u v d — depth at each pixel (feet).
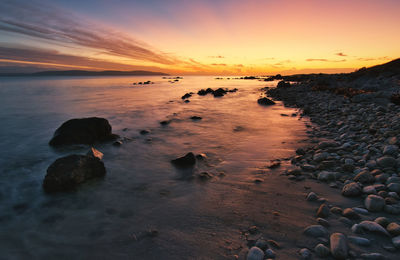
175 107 68.49
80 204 15.76
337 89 88.17
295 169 18.63
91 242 11.57
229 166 21.52
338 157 20.40
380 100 52.34
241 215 12.92
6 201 16.55
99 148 29.19
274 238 10.55
